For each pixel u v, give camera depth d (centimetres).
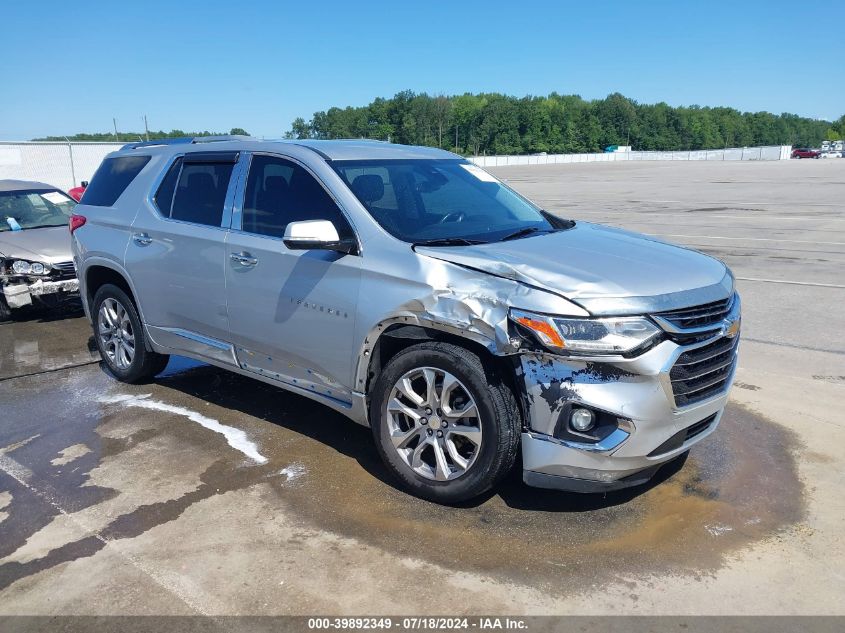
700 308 342
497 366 347
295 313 420
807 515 365
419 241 384
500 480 360
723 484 398
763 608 293
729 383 375
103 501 391
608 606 295
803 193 2561
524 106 13638
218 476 417
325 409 524
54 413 523
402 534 350
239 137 529
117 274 561
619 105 14850
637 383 321
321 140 489
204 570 324
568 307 321
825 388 548
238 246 450
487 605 297
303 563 328
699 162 7988
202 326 489
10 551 344
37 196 963
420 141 12900
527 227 440
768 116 19338
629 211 1973
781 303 823
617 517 364
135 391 568
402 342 393
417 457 380
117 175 574
